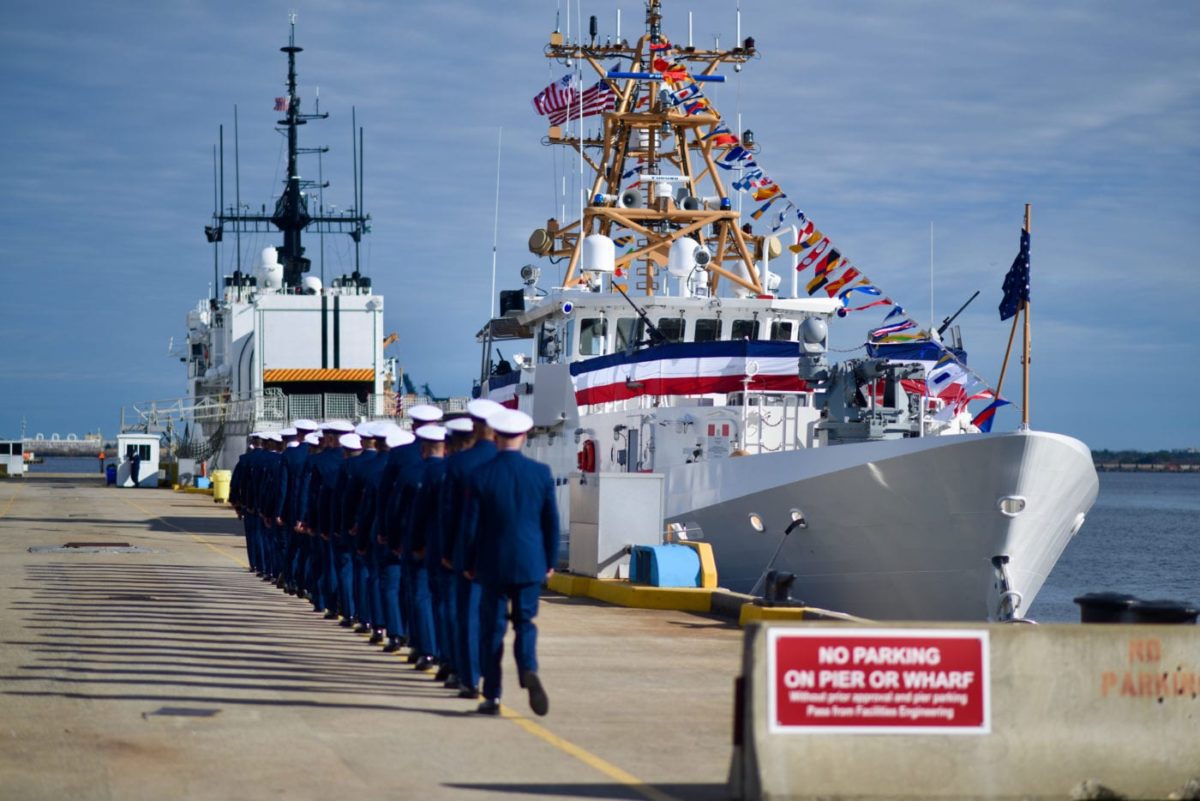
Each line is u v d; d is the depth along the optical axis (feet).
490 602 33.76
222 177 230.48
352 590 52.60
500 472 33.47
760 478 64.23
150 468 237.25
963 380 68.49
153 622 52.19
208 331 236.43
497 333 98.99
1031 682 25.39
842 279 73.31
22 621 51.29
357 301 209.15
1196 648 25.98
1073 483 57.52
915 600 60.59
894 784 24.54
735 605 56.44
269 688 37.93
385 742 30.68
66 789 25.79
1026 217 60.75
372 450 51.42
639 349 77.97
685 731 32.53
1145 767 25.59
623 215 86.74
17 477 310.45
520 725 33.12
